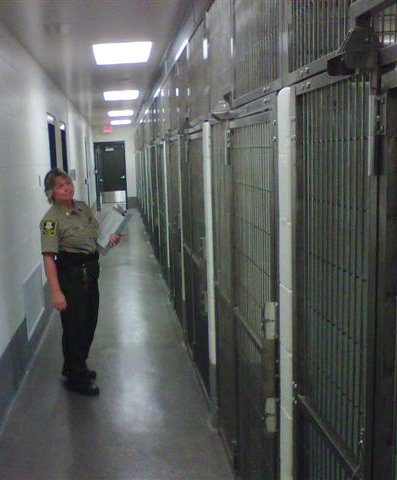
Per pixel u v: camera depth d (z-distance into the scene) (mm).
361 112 957
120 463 2770
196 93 3189
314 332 1283
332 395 1182
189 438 2992
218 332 2838
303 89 1228
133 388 3674
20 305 3830
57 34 4402
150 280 6969
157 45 5016
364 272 981
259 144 1706
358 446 1037
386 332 893
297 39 1278
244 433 2256
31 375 3928
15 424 3189
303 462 1422
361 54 870
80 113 11594
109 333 4859
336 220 1103
